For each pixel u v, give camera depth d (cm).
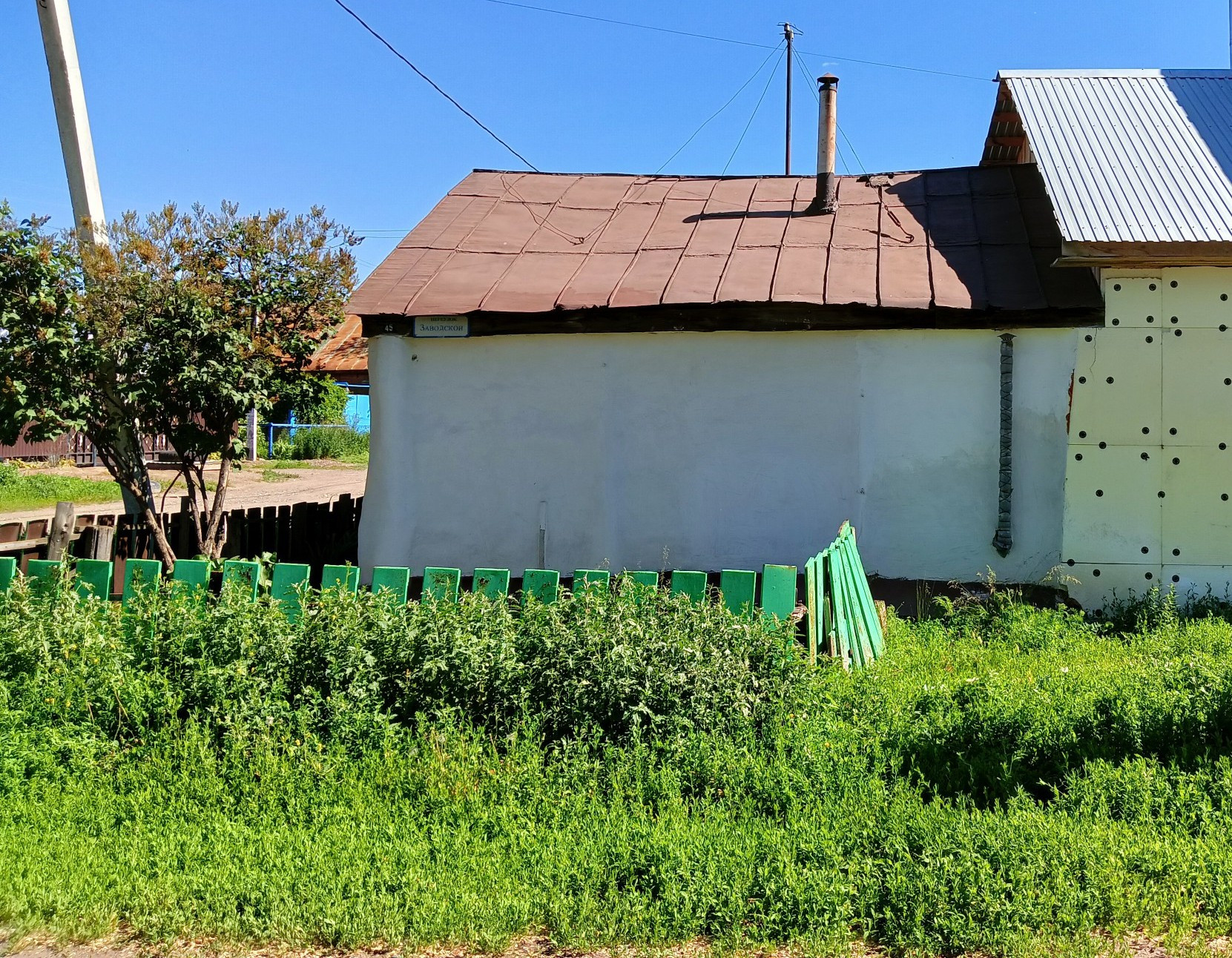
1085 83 1172
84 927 392
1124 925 377
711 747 504
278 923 386
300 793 486
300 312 1032
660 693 530
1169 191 958
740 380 1008
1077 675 619
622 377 1026
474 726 542
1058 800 465
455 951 376
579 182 1313
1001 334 959
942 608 895
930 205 1157
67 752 525
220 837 448
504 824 454
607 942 377
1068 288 962
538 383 1038
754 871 404
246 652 564
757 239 1112
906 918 379
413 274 1090
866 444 986
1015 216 1098
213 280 961
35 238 871
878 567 984
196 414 980
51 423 875
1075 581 945
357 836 448
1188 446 936
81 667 561
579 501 1034
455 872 416
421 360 1055
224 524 1021
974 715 532
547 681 539
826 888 387
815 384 995
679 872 400
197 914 396
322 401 1100
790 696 544
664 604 586
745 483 1009
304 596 602
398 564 1048
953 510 973
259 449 4025
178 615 584
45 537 930
